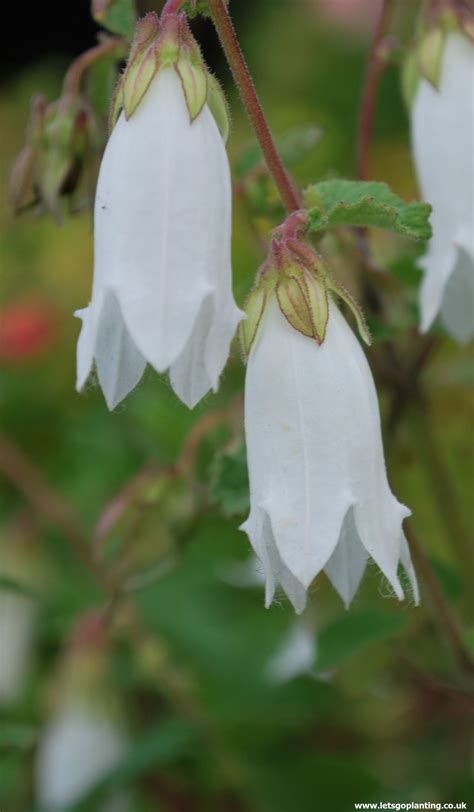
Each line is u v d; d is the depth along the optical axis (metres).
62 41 1.58
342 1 1.15
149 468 0.56
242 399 0.53
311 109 1.02
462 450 0.65
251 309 0.42
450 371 0.58
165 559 0.56
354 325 0.51
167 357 0.40
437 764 0.59
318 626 0.60
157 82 0.41
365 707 0.62
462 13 0.48
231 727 0.60
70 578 0.67
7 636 0.64
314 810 0.58
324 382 0.41
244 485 0.51
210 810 0.61
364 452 0.41
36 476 0.67
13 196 0.51
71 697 0.56
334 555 0.43
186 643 0.65
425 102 0.48
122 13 0.49
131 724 0.59
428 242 0.49
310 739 0.62
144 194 0.40
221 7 0.43
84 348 0.41
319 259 0.42
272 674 0.62
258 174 0.53
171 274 0.40
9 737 0.52
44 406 0.81
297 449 0.41
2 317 0.83
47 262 0.90
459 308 0.50
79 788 0.55
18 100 1.10
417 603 0.41
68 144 0.50
